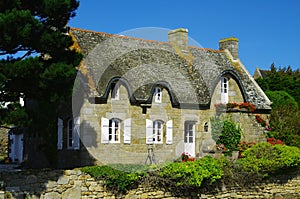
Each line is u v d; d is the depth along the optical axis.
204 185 17.42
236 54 26.64
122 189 15.42
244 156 19.73
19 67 12.48
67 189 14.69
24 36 12.45
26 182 13.98
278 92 27.45
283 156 19.20
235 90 23.12
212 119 21.50
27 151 20.58
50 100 13.42
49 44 13.30
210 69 22.72
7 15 12.05
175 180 16.58
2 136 30.27
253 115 22.88
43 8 13.68
